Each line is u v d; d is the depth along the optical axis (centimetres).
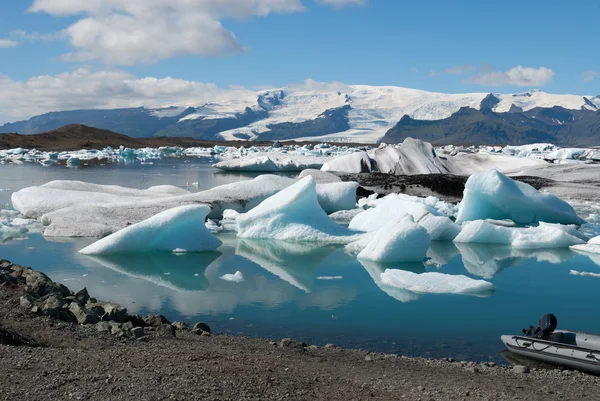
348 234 1912
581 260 1647
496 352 893
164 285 1292
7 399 491
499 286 1336
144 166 5509
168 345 734
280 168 5059
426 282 1300
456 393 628
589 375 760
